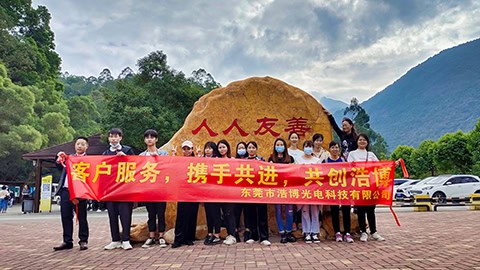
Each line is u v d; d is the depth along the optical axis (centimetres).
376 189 687
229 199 656
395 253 560
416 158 3434
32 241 763
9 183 2777
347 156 750
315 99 838
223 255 558
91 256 571
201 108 818
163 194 645
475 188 1884
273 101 830
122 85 2033
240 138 812
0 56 3559
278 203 663
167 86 2044
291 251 585
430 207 1561
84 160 645
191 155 714
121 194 638
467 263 485
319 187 678
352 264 487
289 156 707
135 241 681
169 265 496
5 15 3669
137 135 1866
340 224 732
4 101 2798
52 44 4572
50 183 1997
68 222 647
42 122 3139
